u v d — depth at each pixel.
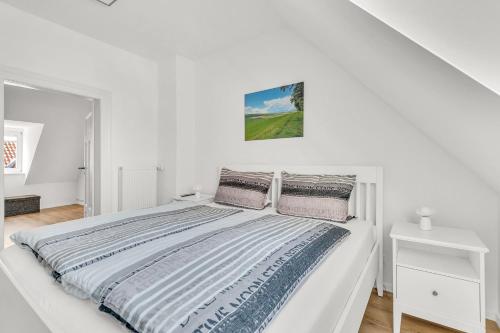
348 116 2.17
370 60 1.39
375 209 2.03
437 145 1.80
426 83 1.05
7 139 4.57
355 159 2.14
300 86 2.41
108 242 1.12
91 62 2.70
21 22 2.21
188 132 3.19
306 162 2.39
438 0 0.54
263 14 2.30
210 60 3.09
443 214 1.79
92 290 0.76
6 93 3.46
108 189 2.87
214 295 0.70
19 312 0.92
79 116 4.54
